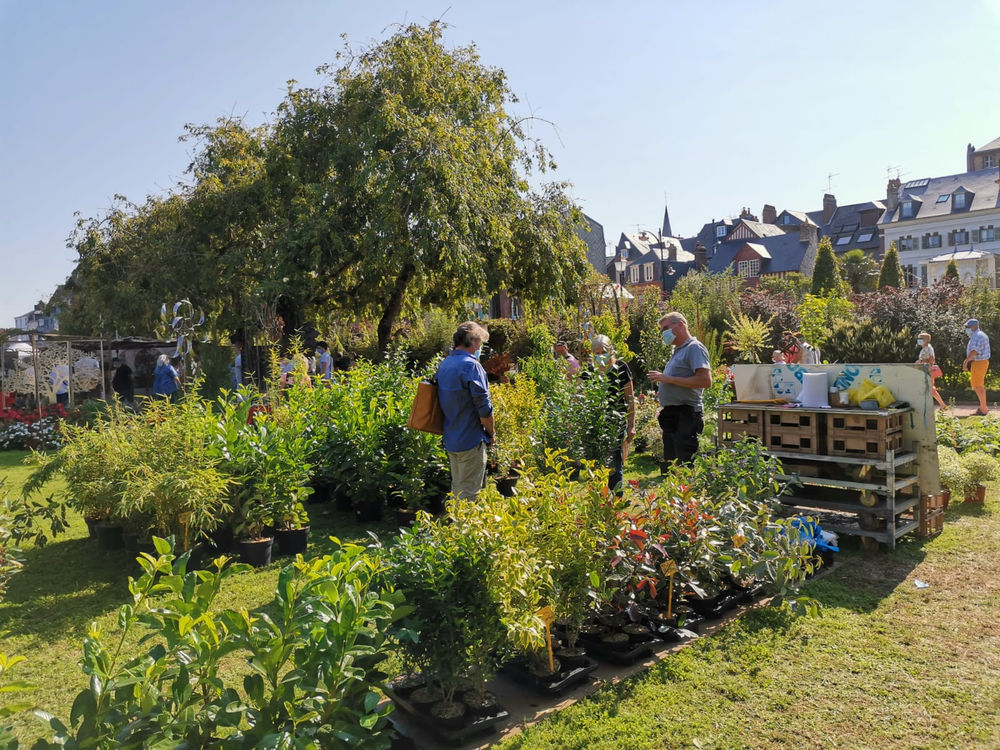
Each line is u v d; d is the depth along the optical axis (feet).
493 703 10.84
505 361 45.11
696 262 228.63
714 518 14.14
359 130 55.26
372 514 23.75
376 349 66.90
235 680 12.09
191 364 39.86
